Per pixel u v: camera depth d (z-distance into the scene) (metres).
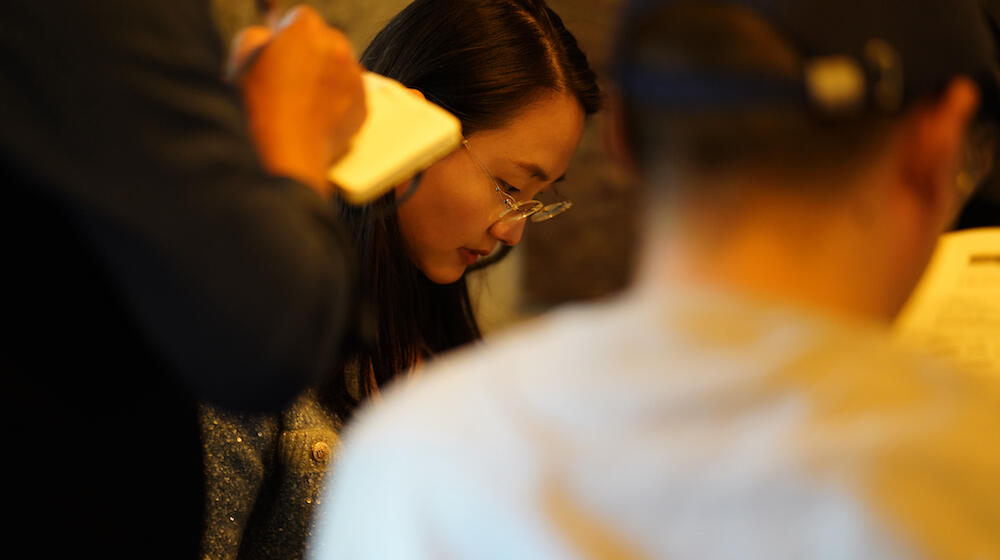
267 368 0.85
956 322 1.18
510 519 0.64
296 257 0.84
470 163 1.43
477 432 0.68
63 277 0.93
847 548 0.58
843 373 0.62
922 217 0.72
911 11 0.68
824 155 0.66
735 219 0.66
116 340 0.98
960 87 0.70
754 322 0.65
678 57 0.67
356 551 0.71
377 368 1.44
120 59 0.77
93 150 0.77
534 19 1.46
